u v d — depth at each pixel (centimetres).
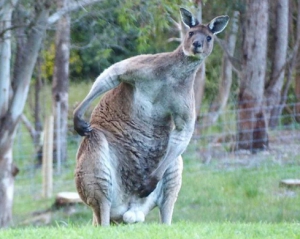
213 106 5288
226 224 1952
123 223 2158
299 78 5894
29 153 4809
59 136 4356
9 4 2862
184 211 3397
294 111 5412
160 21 3047
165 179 2155
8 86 3164
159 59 2084
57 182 4097
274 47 5181
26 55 3045
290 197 3562
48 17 2914
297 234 1761
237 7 4919
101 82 2084
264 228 1844
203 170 4134
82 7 2895
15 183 4206
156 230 1800
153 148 2142
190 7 3023
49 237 1723
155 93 2089
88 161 2089
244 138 4612
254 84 4688
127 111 2119
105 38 3797
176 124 2122
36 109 5075
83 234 1745
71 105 5628
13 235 1797
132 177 2142
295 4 6053
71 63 5422
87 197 2111
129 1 2930
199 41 2059
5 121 3161
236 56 5762
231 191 3706
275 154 4497
